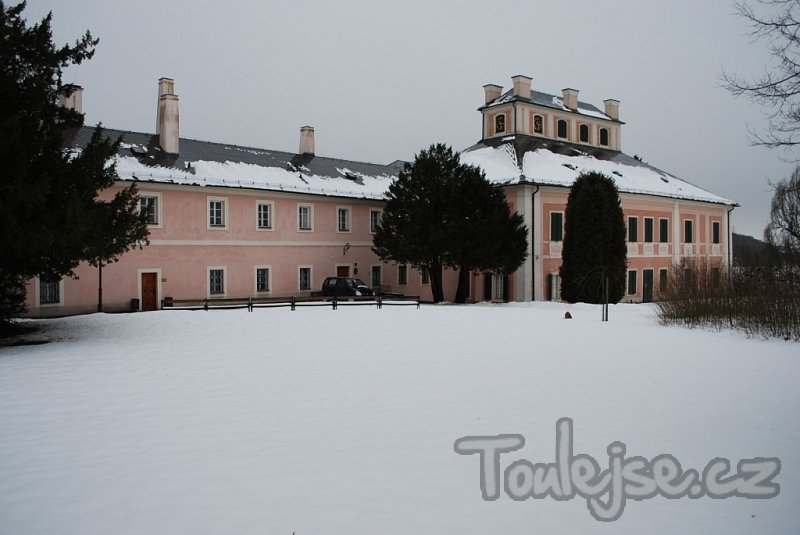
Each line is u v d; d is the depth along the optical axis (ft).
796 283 62.54
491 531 19.81
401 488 22.93
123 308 99.09
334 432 29.25
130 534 19.48
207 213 109.09
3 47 54.34
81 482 23.53
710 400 35.37
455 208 104.83
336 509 21.16
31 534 19.53
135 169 102.01
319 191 123.75
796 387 38.50
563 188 124.98
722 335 60.39
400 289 138.72
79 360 46.91
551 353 49.88
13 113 55.47
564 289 105.50
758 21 44.65
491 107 147.02
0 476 24.18
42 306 90.84
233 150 126.00
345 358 47.65
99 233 55.77
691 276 73.10
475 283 128.06
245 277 113.91
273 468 24.77
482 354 49.39
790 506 21.98
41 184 50.67
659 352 50.57
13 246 51.08
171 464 25.25
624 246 104.99
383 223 111.96
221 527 19.88
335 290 118.62
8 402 34.60
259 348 52.39
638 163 159.94
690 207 153.28
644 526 20.39
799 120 37.24
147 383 39.17
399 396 35.88
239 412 32.58
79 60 59.88
